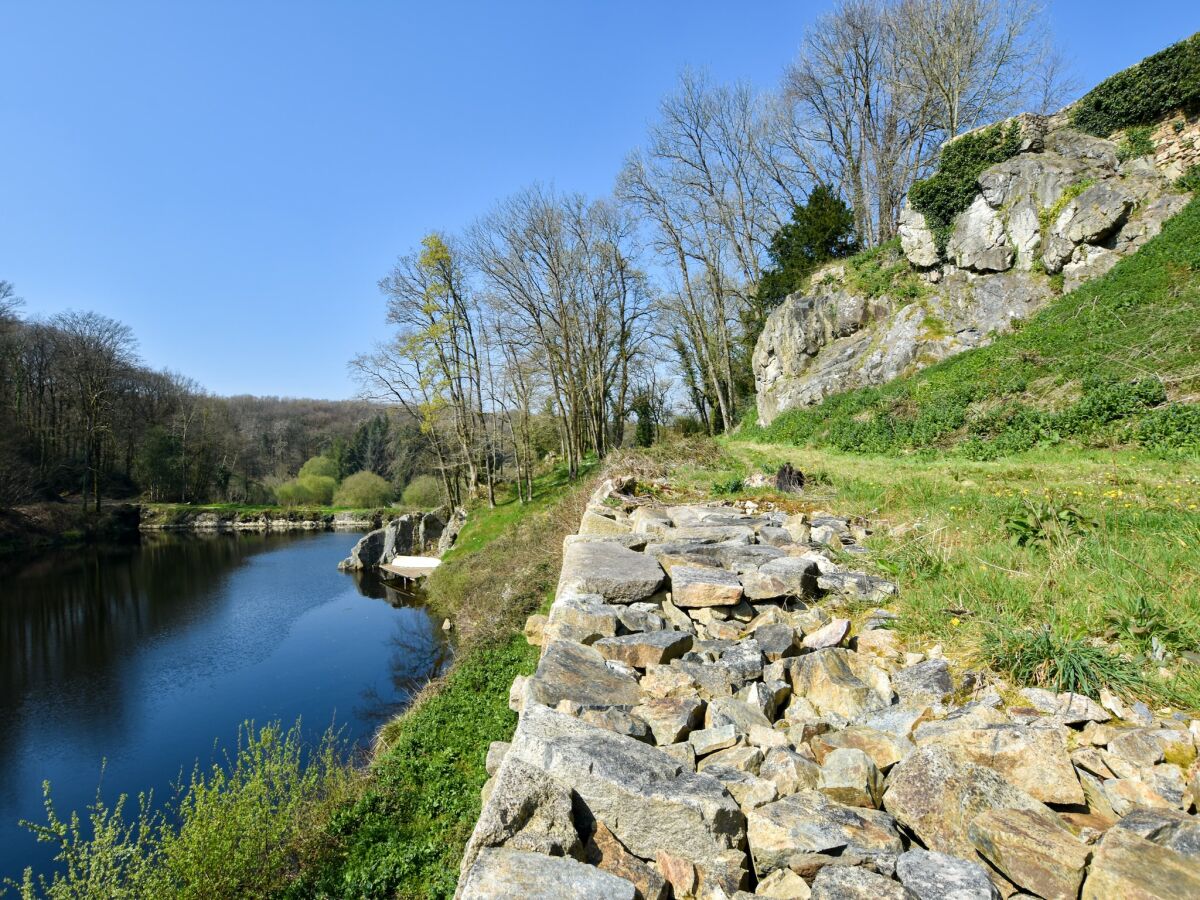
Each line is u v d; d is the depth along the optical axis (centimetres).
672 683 398
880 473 1200
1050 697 334
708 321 3975
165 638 2127
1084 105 2009
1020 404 1434
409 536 3456
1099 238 1798
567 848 258
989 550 547
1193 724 298
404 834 647
